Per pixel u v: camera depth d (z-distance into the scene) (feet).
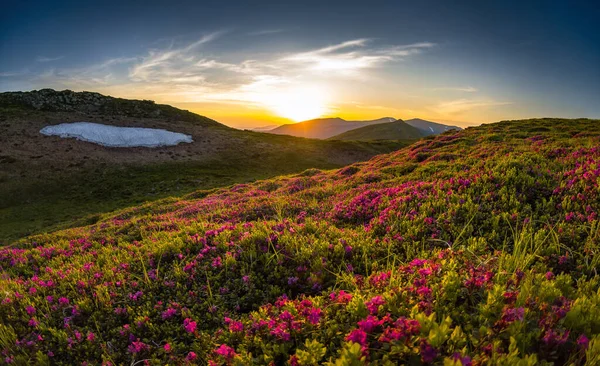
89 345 16.05
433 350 8.46
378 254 21.45
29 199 170.71
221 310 17.34
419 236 23.79
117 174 204.95
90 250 35.63
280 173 235.20
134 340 16.14
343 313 13.19
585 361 8.73
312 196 57.26
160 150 252.83
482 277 13.26
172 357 13.75
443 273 14.89
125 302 19.26
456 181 34.96
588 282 13.47
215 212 50.93
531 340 9.47
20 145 221.66
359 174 74.74
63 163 208.85
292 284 18.85
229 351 11.24
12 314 19.54
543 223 22.30
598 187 24.70
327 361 10.69
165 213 70.13
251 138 313.94
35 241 52.95
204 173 217.77
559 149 46.50
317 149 310.45
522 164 36.70
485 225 23.72
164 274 22.12
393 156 96.02
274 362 11.51
